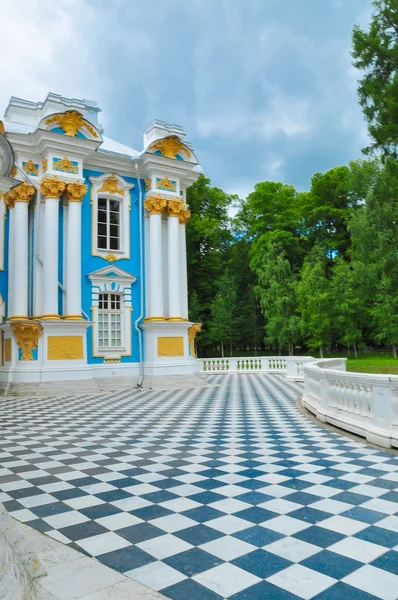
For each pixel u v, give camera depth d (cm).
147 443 767
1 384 1706
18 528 294
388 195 2514
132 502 475
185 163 2084
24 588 224
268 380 2069
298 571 324
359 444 723
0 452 720
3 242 1866
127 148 2298
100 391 1761
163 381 1891
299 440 761
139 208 2073
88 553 358
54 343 1703
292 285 3588
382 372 2080
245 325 4031
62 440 810
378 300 3228
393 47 1841
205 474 571
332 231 4269
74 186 1811
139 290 2044
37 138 1781
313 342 3453
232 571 325
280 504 459
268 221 4225
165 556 351
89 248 1947
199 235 3569
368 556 345
